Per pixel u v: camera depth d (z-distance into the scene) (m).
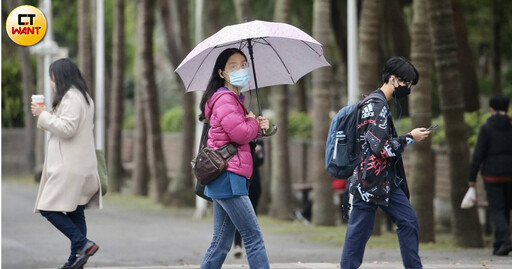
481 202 29.47
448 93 24.69
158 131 44.81
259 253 12.86
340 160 13.13
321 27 31.77
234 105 12.55
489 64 55.44
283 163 35.41
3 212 37.34
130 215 37.66
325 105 32.59
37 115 14.95
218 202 12.95
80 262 15.12
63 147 15.16
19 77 64.69
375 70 28.83
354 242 13.08
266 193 38.56
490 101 21.73
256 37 12.78
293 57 14.27
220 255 13.62
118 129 51.00
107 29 73.56
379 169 12.80
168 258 22.55
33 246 25.38
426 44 25.48
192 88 14.08
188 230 31.19
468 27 48.06
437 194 34.25
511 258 20.89
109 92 58.81
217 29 37.97
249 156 12.80
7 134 66.56
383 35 42.59
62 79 15.20
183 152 42.81
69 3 71.38
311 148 43.75
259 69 14.44
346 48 43.81
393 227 31.75
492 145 21.56
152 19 44.53
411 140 12.56
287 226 32.91
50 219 15.16
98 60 46.34
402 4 42.25
